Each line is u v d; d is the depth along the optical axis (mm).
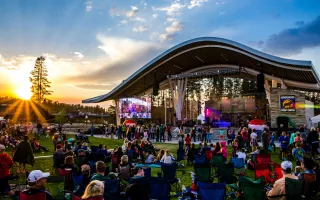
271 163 10133
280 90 34812
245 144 20016
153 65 49250
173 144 27719
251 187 6055
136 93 66625
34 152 20172
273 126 34562
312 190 6148
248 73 47188
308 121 39062
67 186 7602
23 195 4637
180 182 10484
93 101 64500
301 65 35156
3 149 7953
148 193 6004
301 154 13062
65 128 56656
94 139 33906
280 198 5668
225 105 50844
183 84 50406
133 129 30906
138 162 13844
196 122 52219
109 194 5988
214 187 5926
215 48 42562
